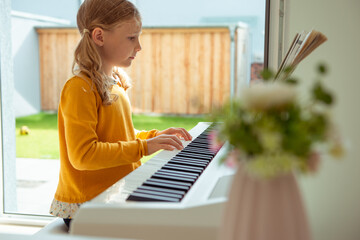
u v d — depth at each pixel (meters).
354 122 1.54
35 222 2.21
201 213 0.70
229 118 0.53
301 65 1.58
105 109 1.36
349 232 1.58
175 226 0.70
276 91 0.50
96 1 1.38
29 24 10.48
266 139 0.48
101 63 1.35
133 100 9.33
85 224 0.72
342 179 1.56
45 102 10.37
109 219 0.72
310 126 0.49
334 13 1.56
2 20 2.32
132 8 1.41
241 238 0.52
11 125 2.48
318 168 0.52
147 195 0.82
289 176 0.52
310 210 1.58
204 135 1.48
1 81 2.29
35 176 4.98
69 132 1.25
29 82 10.66
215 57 8.89
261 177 0.50
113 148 1.24
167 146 1.24
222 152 1.22
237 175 0.54
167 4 15.39
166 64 9.11
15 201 2.52
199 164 1.06
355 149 1.54
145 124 9.52
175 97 9.19
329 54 1.56
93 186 1.35
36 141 8.69
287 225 0.51
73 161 1.25
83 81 1.30
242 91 0.52
